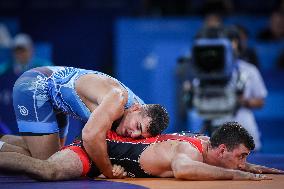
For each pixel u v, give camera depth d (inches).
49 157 495.5
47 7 954.7
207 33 702.5
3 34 925.8
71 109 506.6
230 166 468.4
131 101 487.2
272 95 860.6
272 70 858.8
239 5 994.1
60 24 952.3
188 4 983.0
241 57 758.5
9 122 797.2
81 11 954.1
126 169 479.2
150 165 470.3
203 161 469.1
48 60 890.1
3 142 518.3
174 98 882.1
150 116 472.7
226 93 671.8
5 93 796.6
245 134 465.1
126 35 901.2
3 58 906.1
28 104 514.0
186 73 722.2
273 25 909.8
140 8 964.6
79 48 951.6
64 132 546.0
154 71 895.1
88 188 420.5
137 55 898.7
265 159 656.4
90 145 461.4
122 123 478.0
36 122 512.7
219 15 775.1
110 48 950.4
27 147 522.0
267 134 862.5
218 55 658.8
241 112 755.4
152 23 901.8
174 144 470.3
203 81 671.1
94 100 490.6
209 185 428.8
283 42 906.1
